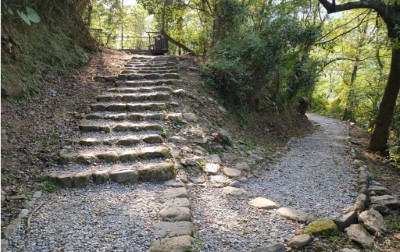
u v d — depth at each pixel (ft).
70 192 10.83
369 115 41.60
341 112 58.90
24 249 7.55
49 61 20.06
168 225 8.73
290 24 24.07
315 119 48.44
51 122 15.60
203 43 30.12
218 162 14.88
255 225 9.34
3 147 12.39
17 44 17.39
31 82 17.31
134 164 12.84
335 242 8.57
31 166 12.07
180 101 19.77
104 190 11.07
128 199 10.44
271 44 23.49
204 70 24.21
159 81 21.93
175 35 42.78
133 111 18.15
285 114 31.12
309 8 31.04
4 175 11.01
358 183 14.03
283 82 29.71
